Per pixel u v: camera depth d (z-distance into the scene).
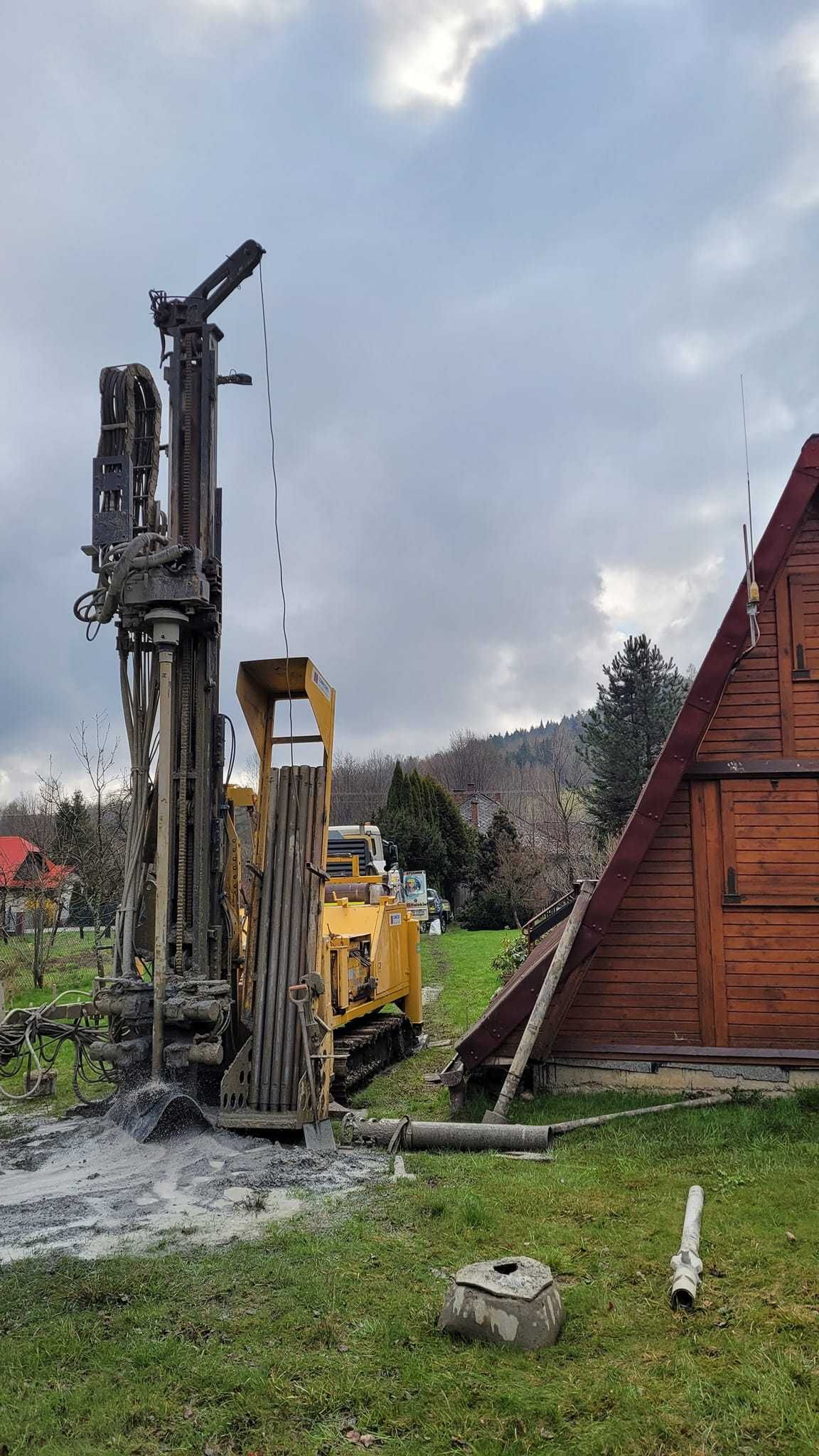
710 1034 9.52
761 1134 8.02
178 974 8.78
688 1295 4.80
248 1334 4.60
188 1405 4.03
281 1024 8.64
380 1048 12.36
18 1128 8.93
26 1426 3.88
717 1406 3.89
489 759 90.81
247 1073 8.55
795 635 9.64
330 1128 8.15
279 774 9.43
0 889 26.86
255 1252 5.61
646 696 36.88
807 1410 3.84
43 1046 10.29
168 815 8.66
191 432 9.27
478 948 30.30
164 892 8.55
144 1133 7.91
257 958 8.95
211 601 9.17
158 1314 4.82
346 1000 10.49
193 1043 8.45
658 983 9.67
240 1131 8.16
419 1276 5.21
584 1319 4.72
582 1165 7.41
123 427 8.97
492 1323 4.48
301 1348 4.46
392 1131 8.11
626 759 36.34
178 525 9.14
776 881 9.55
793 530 9.59
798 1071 9.33
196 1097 8.51
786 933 9.49
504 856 39.53
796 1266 5.25
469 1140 8.01
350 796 73.12
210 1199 6.65
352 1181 7.04
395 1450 3.67
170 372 9.33
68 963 23.38
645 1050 9.57
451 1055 13.51
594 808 37.62
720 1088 9.41
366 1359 4.35
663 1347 4.42
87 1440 3.79
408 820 45.16
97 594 8.97
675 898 9.72
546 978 9.27
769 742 9.62
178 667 9.23
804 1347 4.37
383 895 13.39
